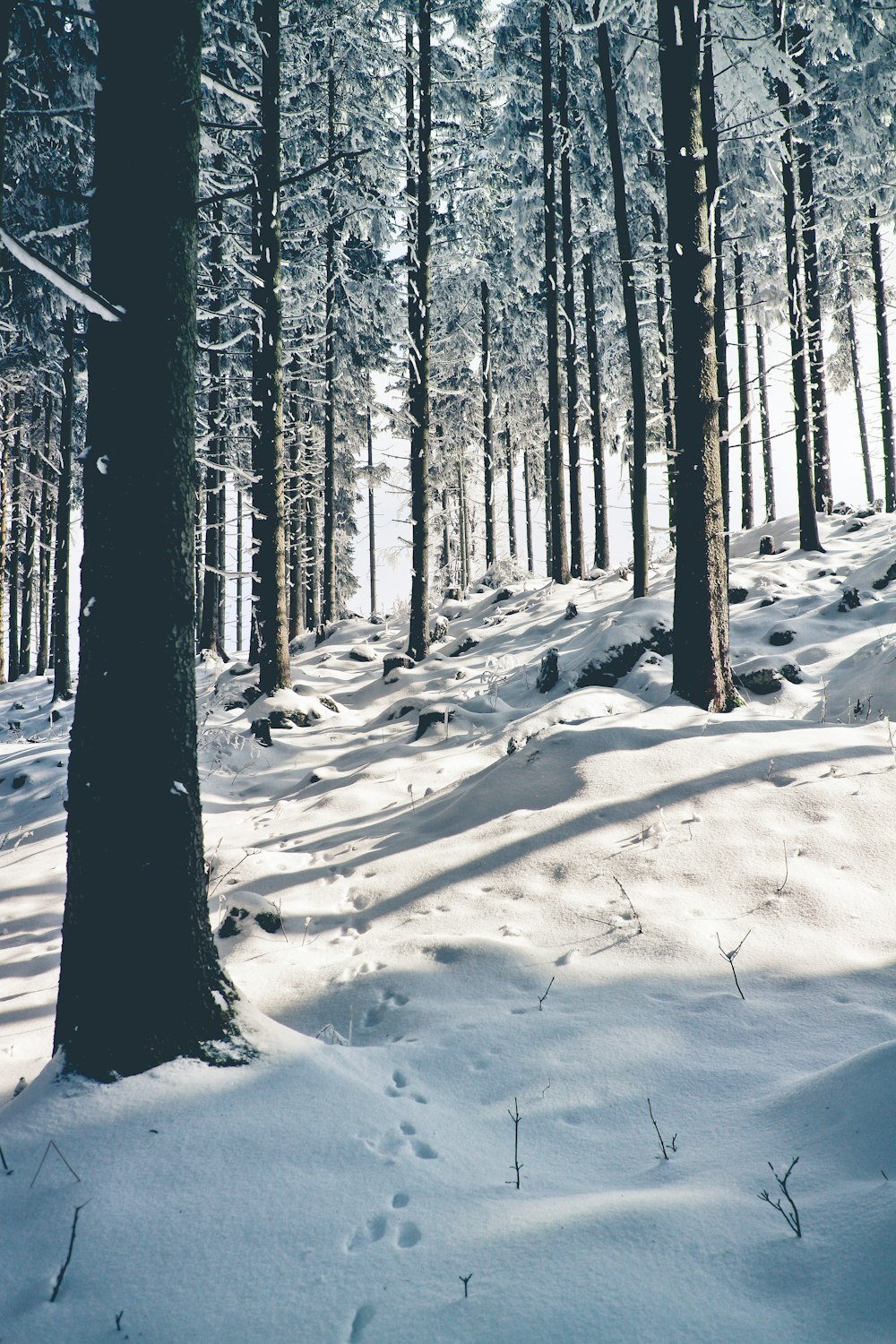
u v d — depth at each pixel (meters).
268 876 6.31
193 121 3.73
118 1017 3.30
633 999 3.96
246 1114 3.03
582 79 18.69
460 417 29.70
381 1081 3.40
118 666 3.46
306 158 18.48
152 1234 2.51
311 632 24.55
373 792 8.31
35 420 26.16
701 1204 2.41
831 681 10.04
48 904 6.60
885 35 15.73
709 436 7.86
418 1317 2.11
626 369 24.08
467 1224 2.47
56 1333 2.19
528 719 8.74
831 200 19.11
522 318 26.72
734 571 16.28
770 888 4.83
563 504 19.27
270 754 11.08
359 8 17.77
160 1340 2.14
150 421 3.54
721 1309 2.02
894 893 4.68
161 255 3.59
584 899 5.01
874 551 16.39
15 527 27.02
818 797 5.64
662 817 5.73
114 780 3.43
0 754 12.73
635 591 14.69
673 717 7.38
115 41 3.64
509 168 21.61
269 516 13.30
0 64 7.77
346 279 22.61
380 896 5.60
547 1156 2.90
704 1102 3.14
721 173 16.25
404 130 19.47
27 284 17.91
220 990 3.56
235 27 13.86
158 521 3.54
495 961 4.43
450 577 34.44
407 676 14.77
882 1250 2.09
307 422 24.84
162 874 3.44
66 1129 2.99
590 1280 2.14
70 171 16.50
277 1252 2.41
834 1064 3.10
